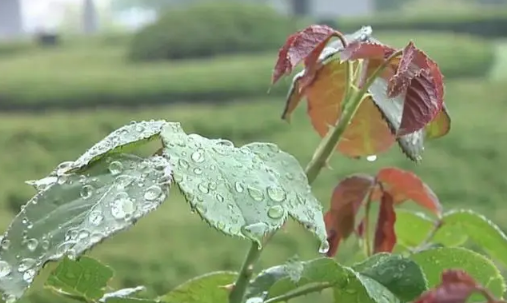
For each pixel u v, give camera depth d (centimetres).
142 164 40
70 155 332
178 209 233
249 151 42
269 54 631
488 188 246
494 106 393
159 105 469
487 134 312
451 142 301
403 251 59
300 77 50
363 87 47
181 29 640
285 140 334
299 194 41
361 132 53
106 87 471
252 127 364
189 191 38
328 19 836
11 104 468
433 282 50
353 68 50
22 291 38
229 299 46
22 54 837
